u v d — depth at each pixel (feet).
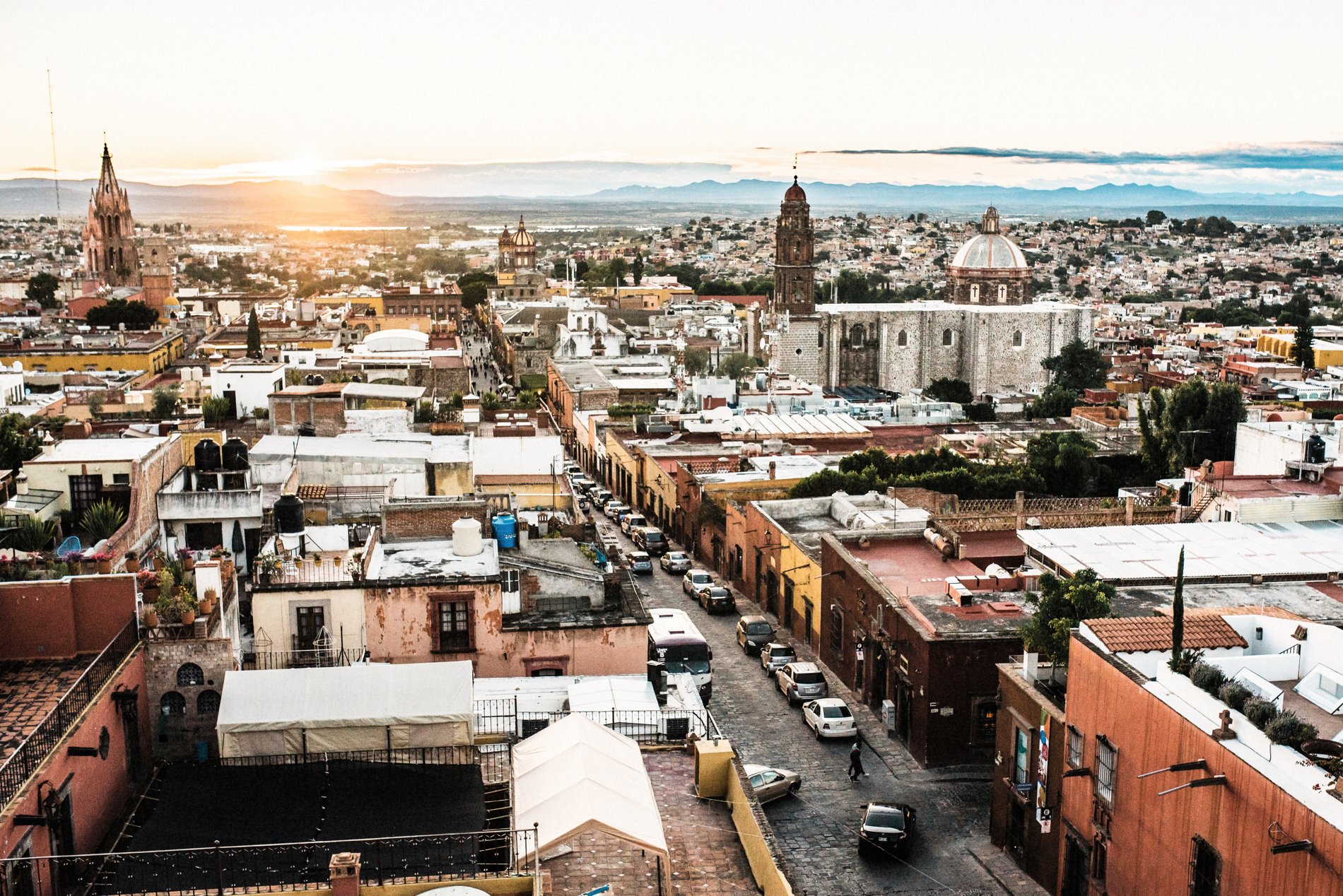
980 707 151.33
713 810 99.04
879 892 121.70
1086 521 182.50
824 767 151.94
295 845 77.05
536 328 599.16
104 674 94.22
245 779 93.25
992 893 121.90
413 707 99.55
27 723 86.74
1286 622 108.58
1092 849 112.37
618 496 339.77
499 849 83.30
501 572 131.03
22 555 115.85
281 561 128.98
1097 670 111.45
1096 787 111.34
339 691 100.17
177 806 88.43
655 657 148.77
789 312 642.63
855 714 169.99
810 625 199.41
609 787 86.43
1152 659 108.99
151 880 79.46
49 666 97.25
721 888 87.61
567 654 127.85
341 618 123.85
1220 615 114.42
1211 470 202.39
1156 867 101.14
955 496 217.15
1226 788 91.04
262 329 501.97
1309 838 81.20
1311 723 95.55
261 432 250.57
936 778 149.07
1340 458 203.82
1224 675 96.32
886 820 129.70
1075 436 317.22
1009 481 254.88
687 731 113.29
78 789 85.15
